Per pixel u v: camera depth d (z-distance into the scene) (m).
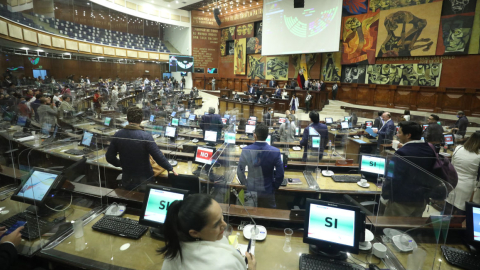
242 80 19.78
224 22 20.78
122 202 2.65
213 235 1.19
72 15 18.50
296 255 2.01
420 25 10.80
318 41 13.53
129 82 19.89
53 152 3.89
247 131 7.01
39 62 14.40
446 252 2.02
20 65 13.10
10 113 5.82
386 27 11.71
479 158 2.79
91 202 2.60
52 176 2.32
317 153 4.41
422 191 2.25
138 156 2.97
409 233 2.18
